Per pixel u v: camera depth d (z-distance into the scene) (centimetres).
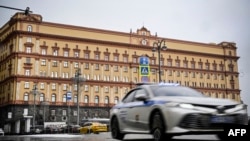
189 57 9200
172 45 9019
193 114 649
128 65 8306
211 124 648
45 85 7275
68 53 7688
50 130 4891
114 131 969
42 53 7406
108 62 8062
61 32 7681
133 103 846
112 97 7956
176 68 8931
